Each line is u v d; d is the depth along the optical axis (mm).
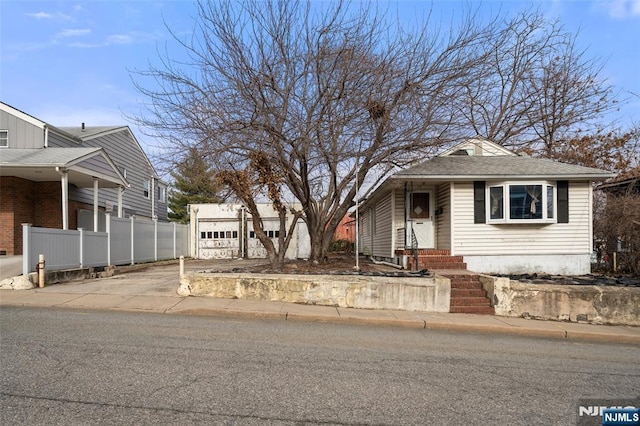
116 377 4844
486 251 14398
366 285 10141
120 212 18344
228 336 7082
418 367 5750
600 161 23234
